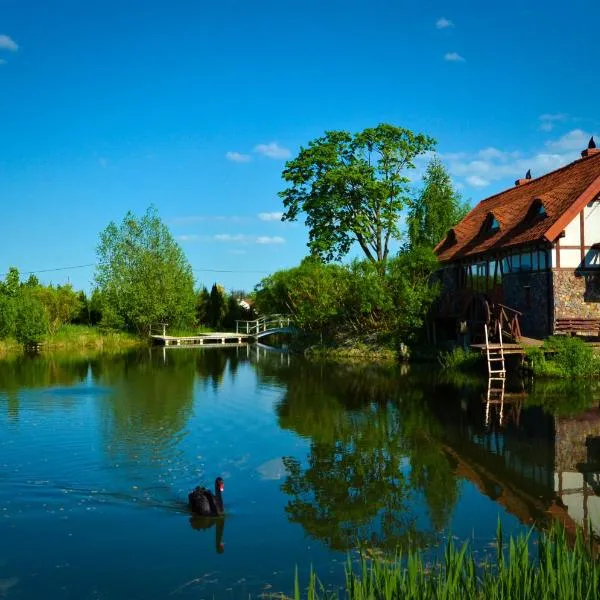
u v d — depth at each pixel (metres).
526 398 24.11
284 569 9.99
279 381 30.92
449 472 15.00
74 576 9.80
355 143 45.69
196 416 21.78
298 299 49.62
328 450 17.12
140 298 62.03
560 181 35.69
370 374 32.88
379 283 40.38
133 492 13.67
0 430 19.56
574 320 30.27
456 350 35.06
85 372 35.25
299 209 46.81
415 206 54.28
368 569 9.90
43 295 60.28
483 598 7.17
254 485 14.17
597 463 15.66
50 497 13.30
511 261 34.44
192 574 9.84
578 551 7.71
